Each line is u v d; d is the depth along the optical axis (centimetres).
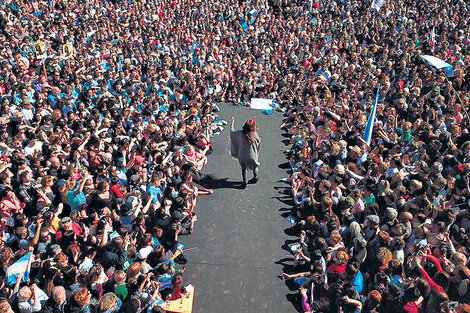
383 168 1205
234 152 1241
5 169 1142
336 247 949
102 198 1077
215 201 1216
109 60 1981
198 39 2419
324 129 1354
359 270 936
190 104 1705
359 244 927
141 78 1986
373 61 2211
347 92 1802
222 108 1770
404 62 2008
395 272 889
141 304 832
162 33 2466
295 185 1221
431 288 837
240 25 2767
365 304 869
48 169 1177
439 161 1280
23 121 1438
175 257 1002
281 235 1111
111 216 1043
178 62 2078
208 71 1983
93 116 1470
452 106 1609
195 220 1133
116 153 1307
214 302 923
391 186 1185
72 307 772
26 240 944
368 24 2759
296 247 1053
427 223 1050
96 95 1712
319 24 2830
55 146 1264
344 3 3234
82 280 855
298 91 1723
